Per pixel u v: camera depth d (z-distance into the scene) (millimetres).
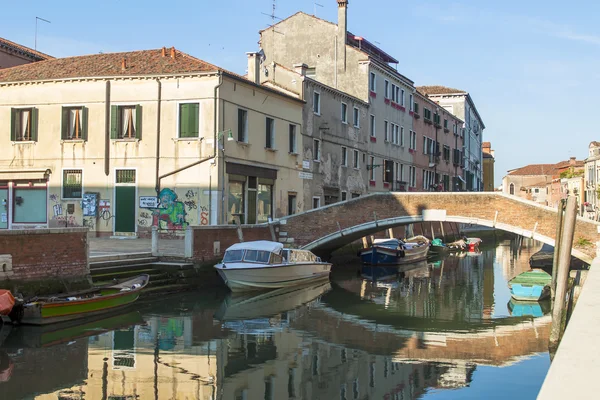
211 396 10055
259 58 27984
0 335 13523
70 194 25859
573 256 23969
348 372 11617
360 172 36750
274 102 28406
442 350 13422
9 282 14289
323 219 26062
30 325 14000
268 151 27906
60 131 25891
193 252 20141
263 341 13938
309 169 31281
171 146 24906
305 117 30938
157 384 10539
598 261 14602
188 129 24734
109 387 10297
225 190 24859
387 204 25797
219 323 15703
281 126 28969
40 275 15117
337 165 34125
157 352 12594
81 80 25547
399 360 12516
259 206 27469
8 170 26406
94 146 25547
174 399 9844
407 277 27344
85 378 10727
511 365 12172
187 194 24703
